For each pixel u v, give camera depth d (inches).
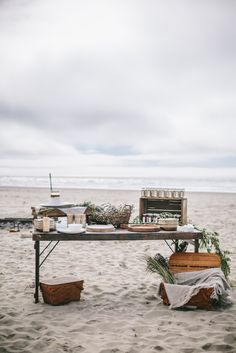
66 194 1566.2
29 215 664.4
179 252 223.3
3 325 178.1
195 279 214.8
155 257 226.2
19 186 2416.3
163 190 233.9
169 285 204.1
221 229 535.5
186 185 2682.1
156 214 237.0
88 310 199.3
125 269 290.7
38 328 175.6
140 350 154.3
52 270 285.3
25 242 400.8
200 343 160.2
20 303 208.7
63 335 167.6
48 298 206.8
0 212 721.6
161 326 178.4
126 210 229.6
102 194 1579.7
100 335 168.4
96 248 377.7
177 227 217.2
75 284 212.2
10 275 268.7
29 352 152.2
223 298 205.9
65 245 391.2
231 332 170.7
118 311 198.5
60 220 219.6
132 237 207.0
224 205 1022.4
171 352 152.6
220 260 227.9
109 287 240.5
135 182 3046.3
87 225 224.1
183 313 194.4
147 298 220.2
